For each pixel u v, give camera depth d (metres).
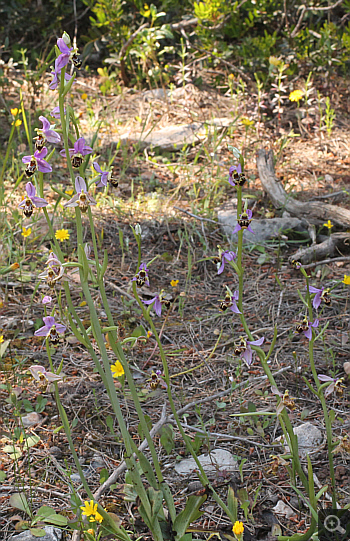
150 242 4.36
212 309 3.62
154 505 1.90
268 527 2.13
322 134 6.06
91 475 2.37
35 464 2.41
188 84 7.11
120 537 1.94
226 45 7.28
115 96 7.06
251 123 5.64
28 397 2.79
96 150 5.56
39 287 3.66
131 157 5.47
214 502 2.25
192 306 3.66
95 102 6.82
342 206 4.78
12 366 2.97
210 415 2.73
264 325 3.45
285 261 4.14
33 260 3.93
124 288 3.75
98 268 1.87
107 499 2.26
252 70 7.00
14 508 2.20
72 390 2.86
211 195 4.92
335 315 3.51
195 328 3.44
